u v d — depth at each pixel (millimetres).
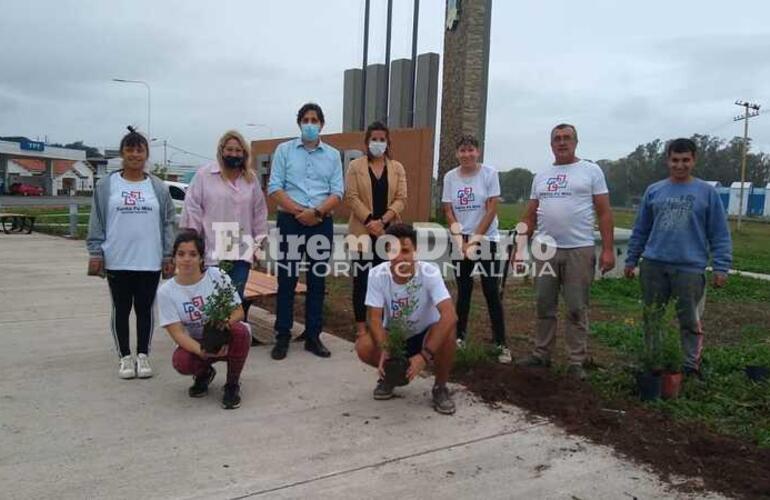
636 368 4391
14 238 15352
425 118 13344
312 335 5285
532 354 5039
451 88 12945
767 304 8773
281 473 3104
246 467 3152
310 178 5109
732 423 3887
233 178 4941
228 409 3922
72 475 3010
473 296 8414
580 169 4660
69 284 8266
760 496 2986
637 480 3135
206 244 4875
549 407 4031
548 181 4770
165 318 4012
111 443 3381
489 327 6625
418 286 3980
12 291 7695
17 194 57656
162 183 4570
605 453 3428
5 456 3189
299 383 4473
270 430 3623
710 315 7875
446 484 3049
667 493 3014
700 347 4781
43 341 5383
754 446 3521
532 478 3137
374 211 5270
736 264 14391
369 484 3023
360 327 5148
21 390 4160
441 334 3871
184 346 3963
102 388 4242
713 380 4695
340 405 4055
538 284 4918
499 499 2926
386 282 4027
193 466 3145
